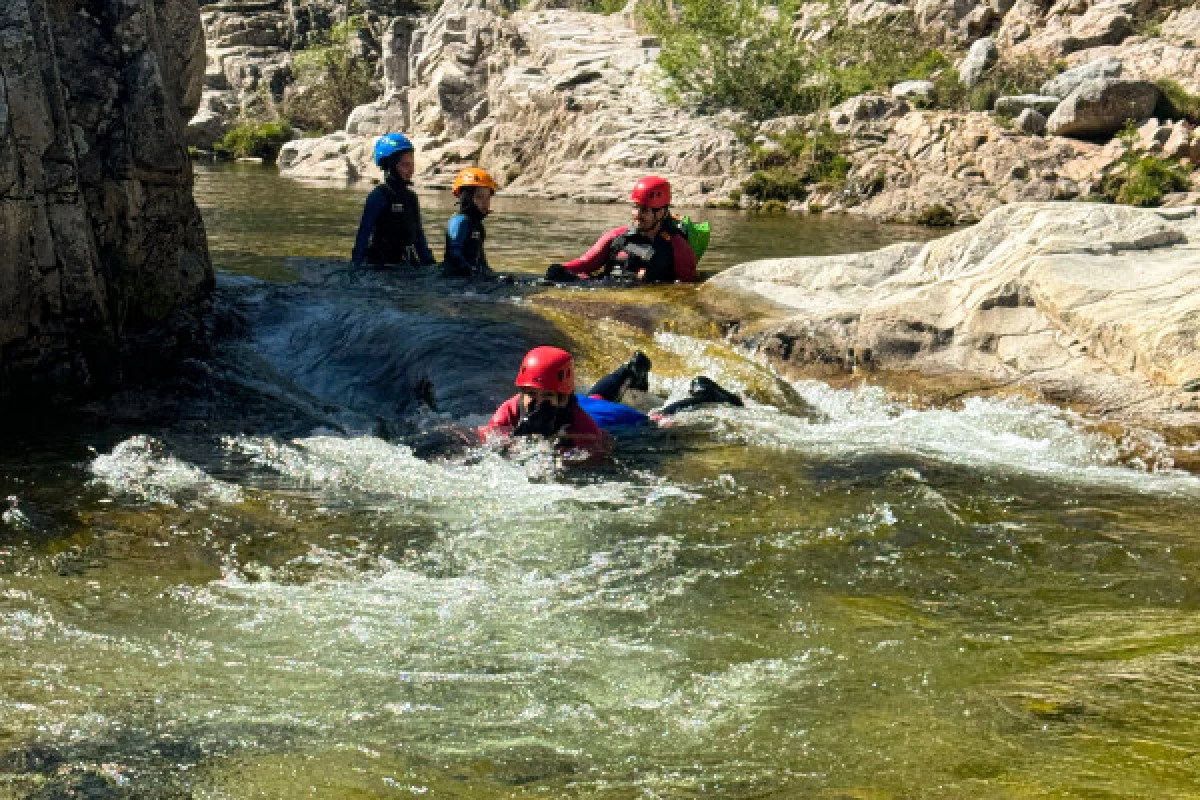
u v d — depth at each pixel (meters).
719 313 8.72
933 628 3.91
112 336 7.07
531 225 16.30
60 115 6.62
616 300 8.98
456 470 5.77
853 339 8.04
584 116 26.20
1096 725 3.06
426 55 32.41
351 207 17.75
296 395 7.25
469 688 3.46
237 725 3.21
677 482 5.59
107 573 4.37
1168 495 5.56
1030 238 8.40
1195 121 21.94
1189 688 3.31
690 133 24.67
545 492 5.43
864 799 2.69
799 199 21.72
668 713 3.28
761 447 6.19
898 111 24.14
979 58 24.98
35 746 3.06
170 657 3.66
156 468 5.67
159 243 7.73
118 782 2.87
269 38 40.78
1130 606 4.14
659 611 4.07
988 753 2.91
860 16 29.05
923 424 6.82
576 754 3.03
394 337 7.68
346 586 4.29
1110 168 20.89
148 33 7.37
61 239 6.65
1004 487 5.58
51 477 5.47
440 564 4.52
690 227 10.73
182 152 8.16
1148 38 25.70
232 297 8.79
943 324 8.02
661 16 29.00
